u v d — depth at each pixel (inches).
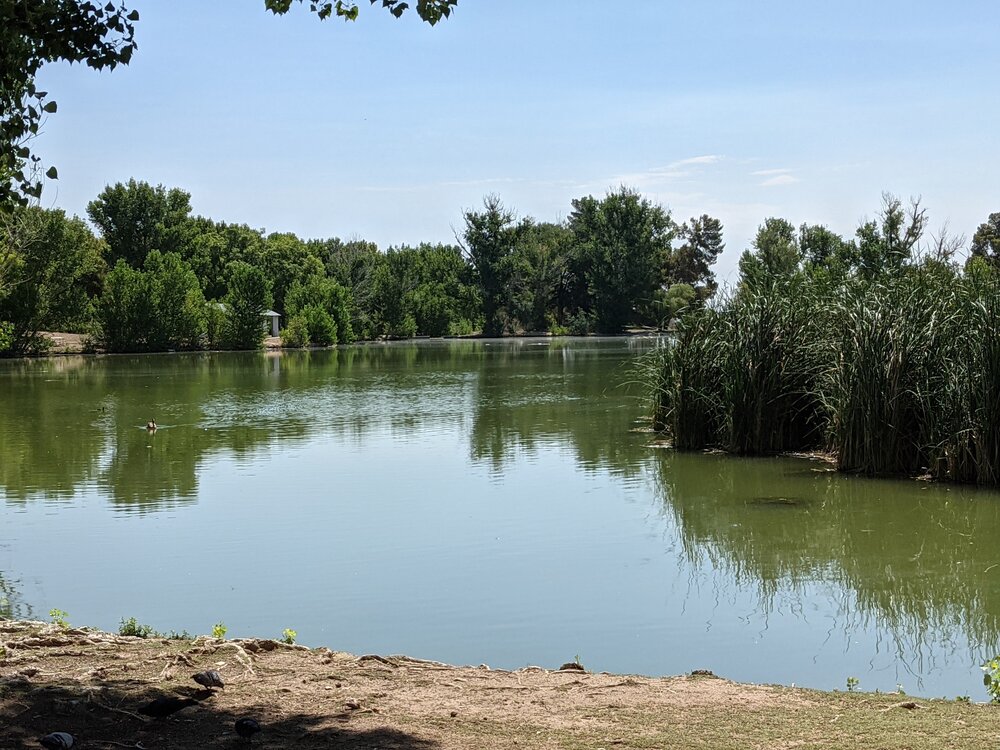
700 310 808.3
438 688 249.8
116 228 3656.5
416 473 683.4
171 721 218.8
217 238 3855.8
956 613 382.3
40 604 388.5
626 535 506.0
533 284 3907.5
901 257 752.3
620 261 3740.2
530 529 516.4
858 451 668.7
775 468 690.8
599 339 3334.2
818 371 738.2
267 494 609.9
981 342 612.7
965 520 532.7
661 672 318.7
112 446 812.6
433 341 3307.1
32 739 205.3
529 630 360.5
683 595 405.1
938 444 633.0
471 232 3833.7
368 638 350.0
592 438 845.8
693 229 4680.1
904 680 312.0
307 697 238.2
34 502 587.2
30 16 270.4
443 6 312.5
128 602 390.9
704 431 785.6
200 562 450.9
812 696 247.6
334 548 477.7
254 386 1393.9
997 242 1072.8
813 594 408.5
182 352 2496.3
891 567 447.8
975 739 207.8
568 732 214.2
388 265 3789.4
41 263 2293.3
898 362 644.7
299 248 3831.2
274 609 382.6
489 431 895.7
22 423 964.0
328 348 2723.9
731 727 218.5
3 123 290.2
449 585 416.8
